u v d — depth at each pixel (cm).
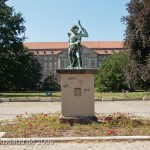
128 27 2041
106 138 1312
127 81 2077
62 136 1379
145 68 1914
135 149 1124
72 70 1764
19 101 4425
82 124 1683
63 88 1780
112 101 4388
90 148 1148
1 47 5959
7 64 6019
